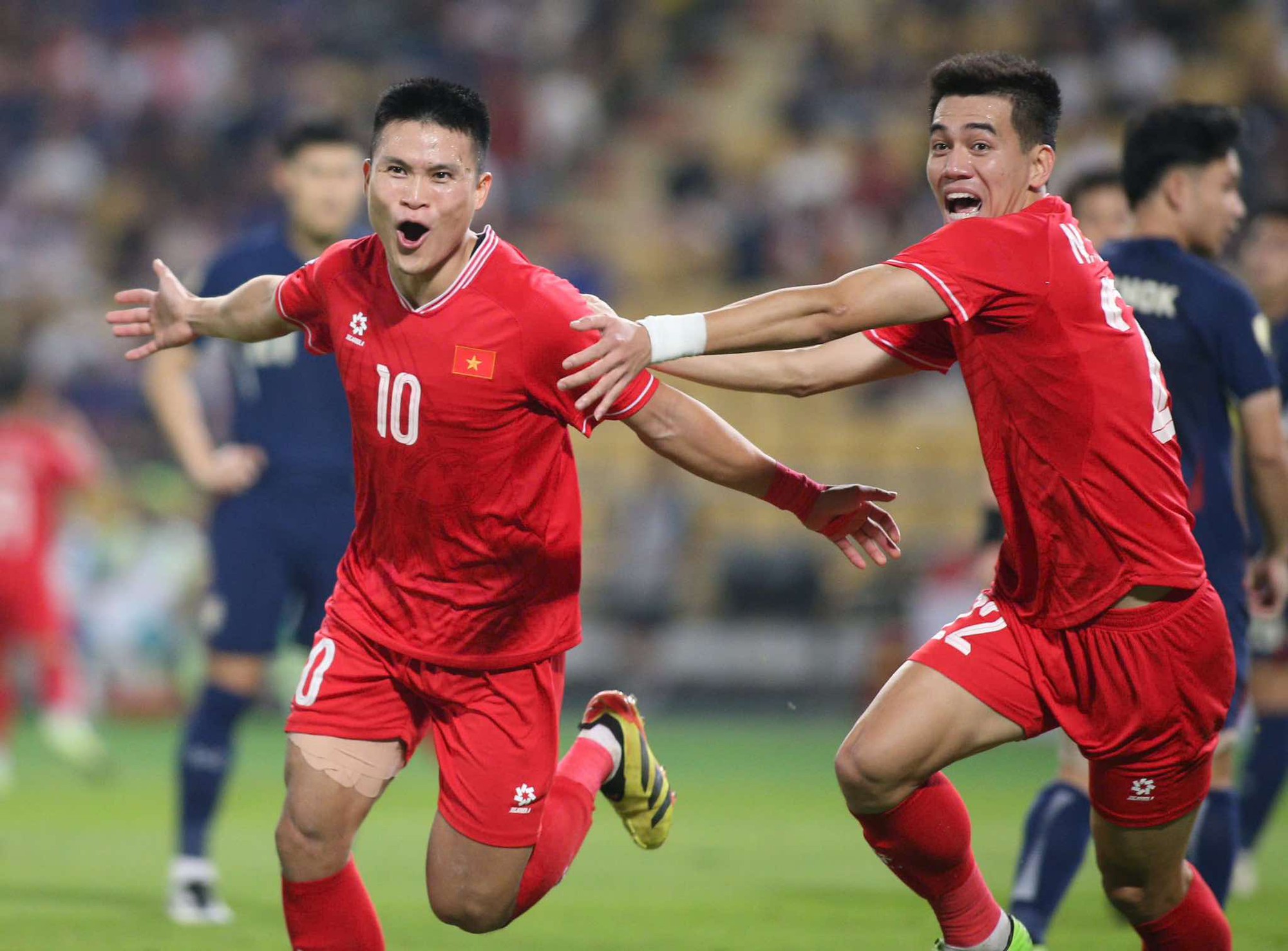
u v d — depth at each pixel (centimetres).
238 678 2198
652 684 5394
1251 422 1775
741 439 1471
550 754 1502
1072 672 1444
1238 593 1786
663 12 8100
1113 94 7012
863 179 6950
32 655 5375
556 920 2123
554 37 8088
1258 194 6094
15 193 7869
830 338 1371
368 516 1488
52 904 2195
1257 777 2461
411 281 1401
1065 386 1398
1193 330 1755
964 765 4366
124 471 5750
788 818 3241
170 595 5231
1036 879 1866
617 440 6028
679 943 1958
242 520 2239
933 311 1373
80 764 4166
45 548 3909
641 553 5388
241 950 1867
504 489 1434
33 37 8388
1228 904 2302
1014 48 7344
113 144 8006
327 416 2228
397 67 8062
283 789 3650
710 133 7600
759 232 6775
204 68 8119
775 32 7975
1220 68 7062
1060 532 1428
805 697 5406
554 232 7100
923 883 1505
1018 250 1386
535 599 1483
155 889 2356
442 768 1499
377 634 1477
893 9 7650
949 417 5988
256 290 1543
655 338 1343
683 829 3097
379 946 1512
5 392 3900
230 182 7700
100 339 6669
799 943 1966
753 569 5494
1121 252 1823
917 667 1464
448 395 1396
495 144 7531
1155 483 1427
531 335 1387
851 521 1537
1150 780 1458
